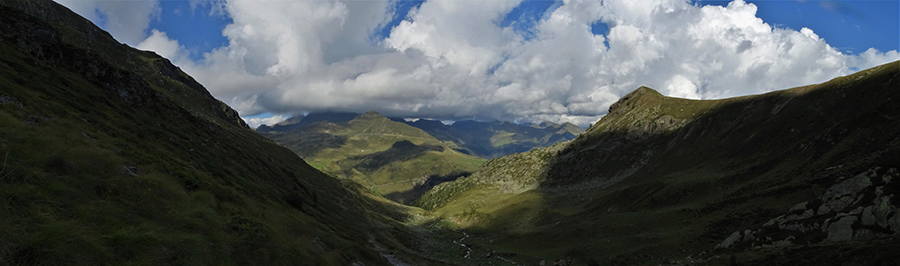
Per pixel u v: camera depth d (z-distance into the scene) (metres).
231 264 18.80
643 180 171.50
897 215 45.34
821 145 96.31
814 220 55.16
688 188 109.88
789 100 145.38
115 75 81.06
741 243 61.47
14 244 9.59
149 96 87.44
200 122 102.44
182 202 22.88
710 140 166.75
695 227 78.75
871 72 117.94
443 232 169.62
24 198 11.98
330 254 36.12
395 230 131.62
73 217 13.13
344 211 117.50
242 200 37.56
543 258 95.75
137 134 52.50
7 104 25.12
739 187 95.75
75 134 25.67
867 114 92.06
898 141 71.12
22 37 65.12
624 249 78.56
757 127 146.50
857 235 45.91
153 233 15.17
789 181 85.25
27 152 15.78
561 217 142.12
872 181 53.88
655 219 92.75
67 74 64.19
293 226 38.94
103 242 12.54
